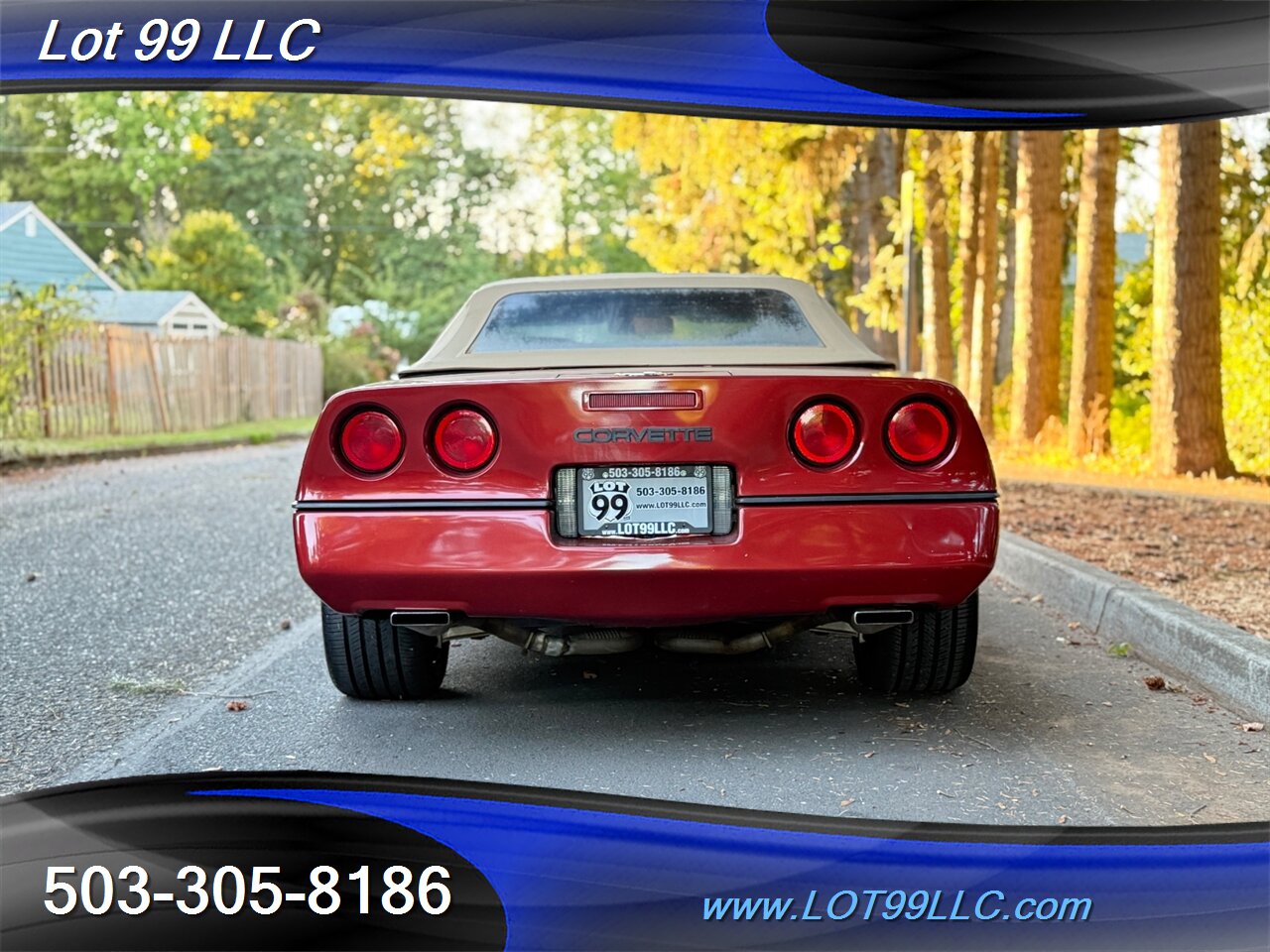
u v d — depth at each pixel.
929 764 3.58
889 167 22.62
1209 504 9.91
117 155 60.69
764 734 3.89
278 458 17.56
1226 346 15.02
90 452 16.81
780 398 3.60
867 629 3.91
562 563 3.56
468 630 3.91
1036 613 6.01
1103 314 14.66
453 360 4.26
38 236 38.91
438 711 4.21
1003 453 15.44
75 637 5.48
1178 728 3.95
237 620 5.88
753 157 21.19
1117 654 5.03
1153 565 6.80
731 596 3.61
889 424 3.63
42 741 3.87
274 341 29.95
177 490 12.30
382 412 3.65
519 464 3.60
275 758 3.68
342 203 64.31
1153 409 12.20
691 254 26.95
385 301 56.91
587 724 4.03
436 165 65.00
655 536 3.61
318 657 5.07
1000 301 28.91
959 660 4.18
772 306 4.51
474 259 61.28
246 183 61.88
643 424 3.57
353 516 3.65
